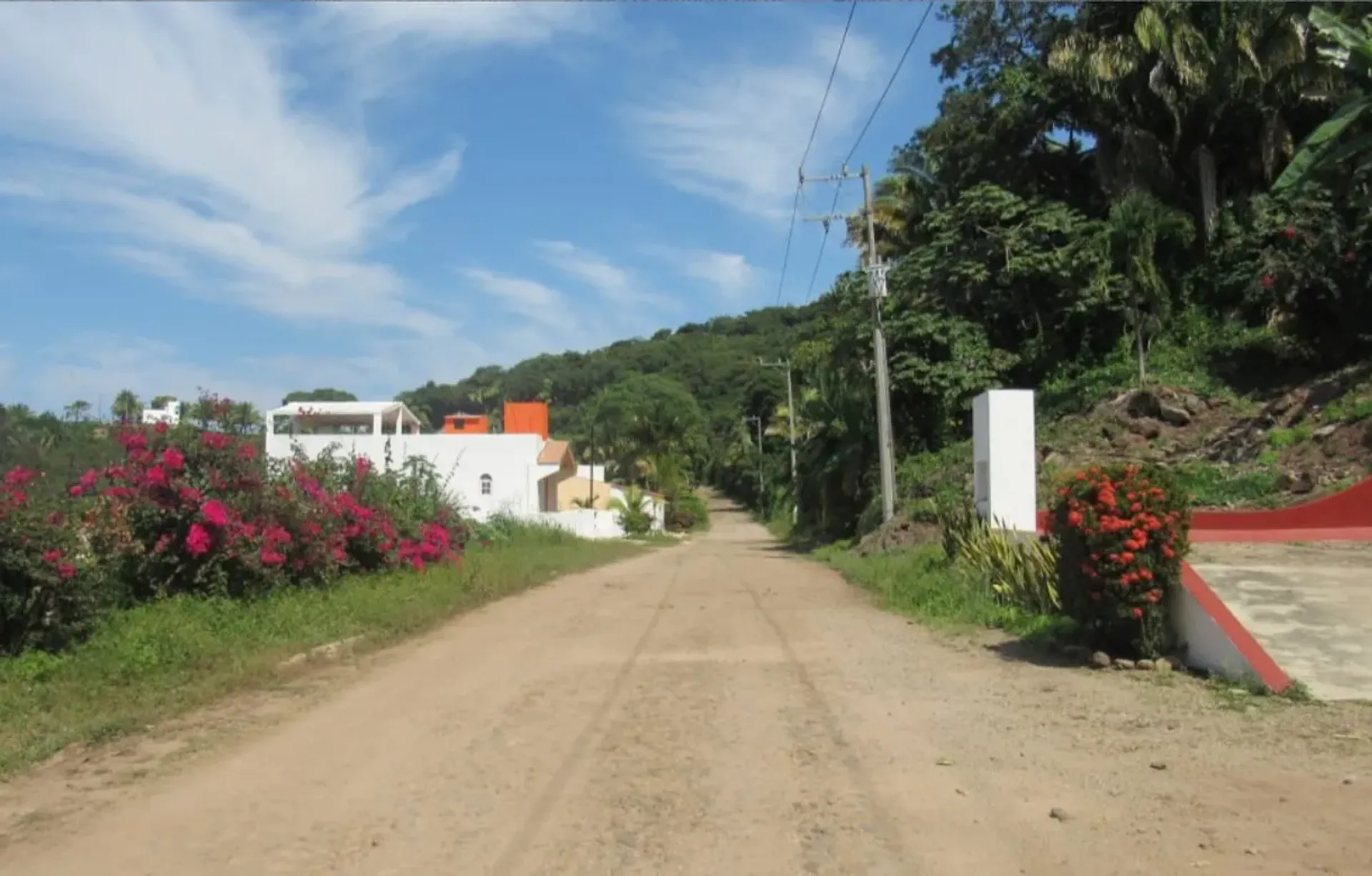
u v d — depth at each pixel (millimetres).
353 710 8664
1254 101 30938
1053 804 5855
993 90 37156
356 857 5191
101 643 9969
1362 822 5391
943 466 30766
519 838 5445
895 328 34094
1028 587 13172
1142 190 31266
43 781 6578
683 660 11047
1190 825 5418
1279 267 26703
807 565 27812
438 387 127375
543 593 18734
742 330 134250
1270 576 10484
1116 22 32656
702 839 5395
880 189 43906
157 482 12414
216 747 7438
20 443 12719
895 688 9273
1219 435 24516
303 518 14688
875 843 5281
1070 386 30438
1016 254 32781
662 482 76312
